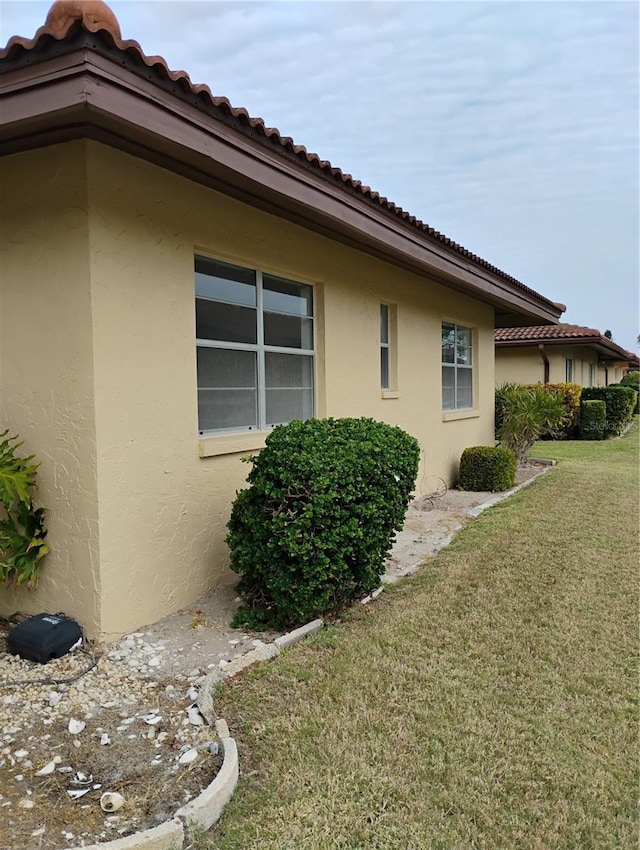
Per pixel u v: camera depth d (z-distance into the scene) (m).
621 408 18.00
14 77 2.87
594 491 8.80
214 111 3.46
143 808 2.23
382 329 7.44
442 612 4.22
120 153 3.55
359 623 4.01
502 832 2.18
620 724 2.89
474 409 10.55
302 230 5.43
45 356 3.61
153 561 3.91
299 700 2.99
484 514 7.40
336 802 2.29
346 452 3.97
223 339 4.71
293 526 3.64
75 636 3.51
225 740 2.60
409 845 2.10
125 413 3.65
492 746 2.68
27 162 3.56
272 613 3.99
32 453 3.71
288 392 5.55
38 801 2.27
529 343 17.50
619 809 2.33
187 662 3.41
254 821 2.20
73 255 3.44
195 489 4.25
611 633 3.93
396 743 2.67
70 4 2.60
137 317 3.72
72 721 2.81
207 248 4.33
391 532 4.52
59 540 3.66
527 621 4.10
